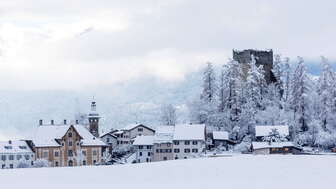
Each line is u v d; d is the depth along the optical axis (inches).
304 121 5861.2
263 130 5649.6
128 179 1877.5
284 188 1584.6
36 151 5590.6
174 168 2108.8
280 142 5487.2
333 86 5723.4
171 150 5994.1
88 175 1998.0
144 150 6161.4
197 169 2058.3
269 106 6112.2
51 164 5644.7
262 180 1764.3
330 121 5703.7
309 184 1653.5
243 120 6107.3
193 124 6117.1
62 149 5698.8
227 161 2237.9
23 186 1724.9
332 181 1707.7
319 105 5816.9
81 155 5743.1
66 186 1712.6
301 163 2118.6
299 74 5915.4
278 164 2102.6
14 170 2207.2
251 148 5580.7
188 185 1685.5
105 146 5910.4
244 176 1866.4
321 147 5531.5
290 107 6072.8
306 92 5851.4
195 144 5935.0
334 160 2204.7
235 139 6102.4
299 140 5669.3
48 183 1793.8
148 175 1966.0
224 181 1764.3
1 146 5457.7
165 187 1653.5
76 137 5767.7
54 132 5816.9
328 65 5861.2
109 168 2193.7
